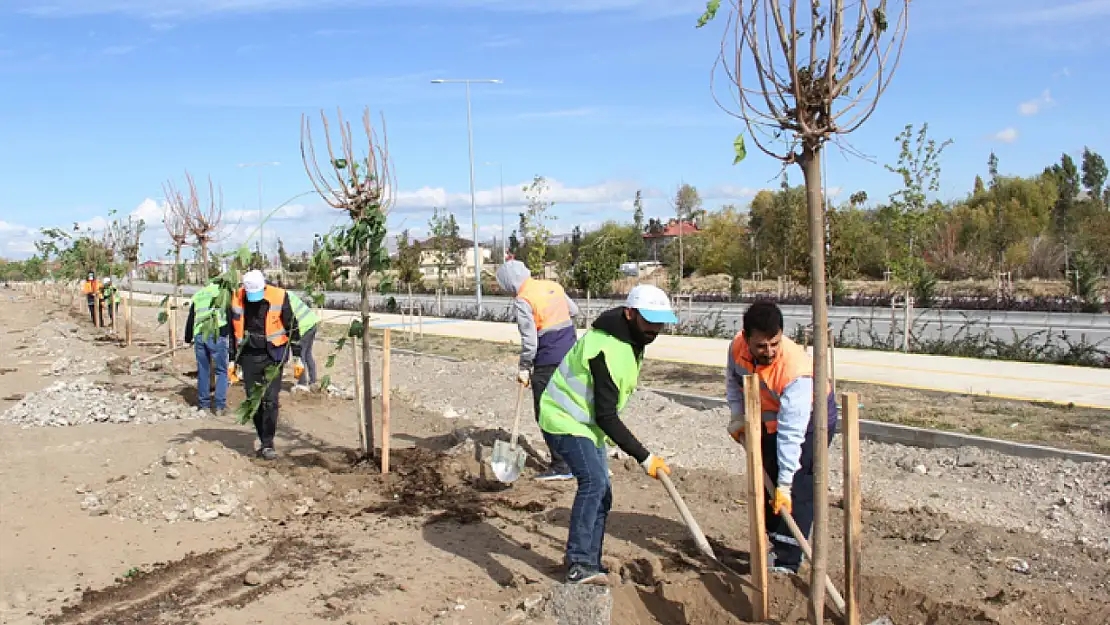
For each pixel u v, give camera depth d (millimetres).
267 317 7875
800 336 13922
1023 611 4707
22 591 5039
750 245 49062
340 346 7812
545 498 6938
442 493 7082
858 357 15008
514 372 13414
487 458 8031
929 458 7969
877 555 5582
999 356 14695
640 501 6867
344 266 7848
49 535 6043
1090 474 6859
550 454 8375
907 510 6543
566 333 7238
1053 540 5777
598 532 4973
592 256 22812
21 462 8180
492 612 4703
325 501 6863
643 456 4758
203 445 7344
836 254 31578
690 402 10930
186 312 30172
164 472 7008
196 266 24703
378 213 7312
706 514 6492
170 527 6219
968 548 5664
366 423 8047
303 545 5812
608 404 4648
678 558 5508
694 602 4875
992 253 39156
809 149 3545
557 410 4887
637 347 4711
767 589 4523
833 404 5070
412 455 8219
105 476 7590
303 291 7633
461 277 52969
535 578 5184
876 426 8875
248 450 8664
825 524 3848
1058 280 35344
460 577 5219
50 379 14805
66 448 8727
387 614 4684
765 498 5160
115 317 24484
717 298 34219
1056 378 12203
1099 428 8539
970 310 24781
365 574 5270
